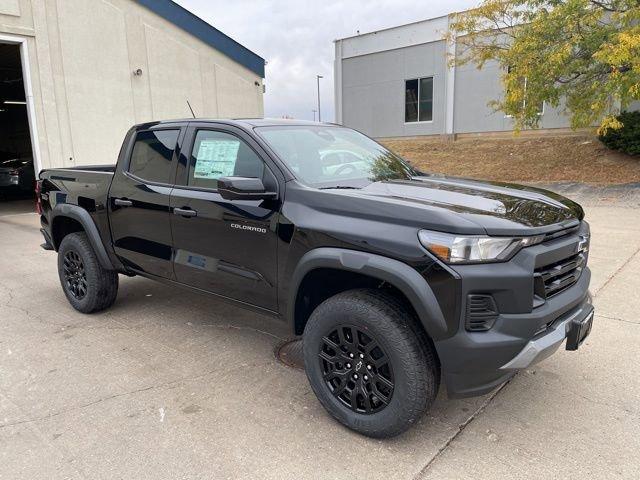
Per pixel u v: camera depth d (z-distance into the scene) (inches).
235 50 665.0
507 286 98.0
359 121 924.6
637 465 101.8
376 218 108.1
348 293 112.8
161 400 129.6
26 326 182.1
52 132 487.8
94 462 104.8
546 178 550.6
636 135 540.4
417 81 837.8
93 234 181.3
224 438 113.0
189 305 203.9
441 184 137.2
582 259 122.1
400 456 106.4
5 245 337.1
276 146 134.7
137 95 557.6
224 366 149.1
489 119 766.5
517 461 104.0
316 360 117.8
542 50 484.4
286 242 121.5
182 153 154.3
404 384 103.7
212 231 140.7
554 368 143.5
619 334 164.2
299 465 103.7
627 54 402.0
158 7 567.8
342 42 915.4
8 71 700.0
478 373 99.5
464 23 576.7
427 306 98.7
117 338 170.4
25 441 112.2
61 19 485.1
